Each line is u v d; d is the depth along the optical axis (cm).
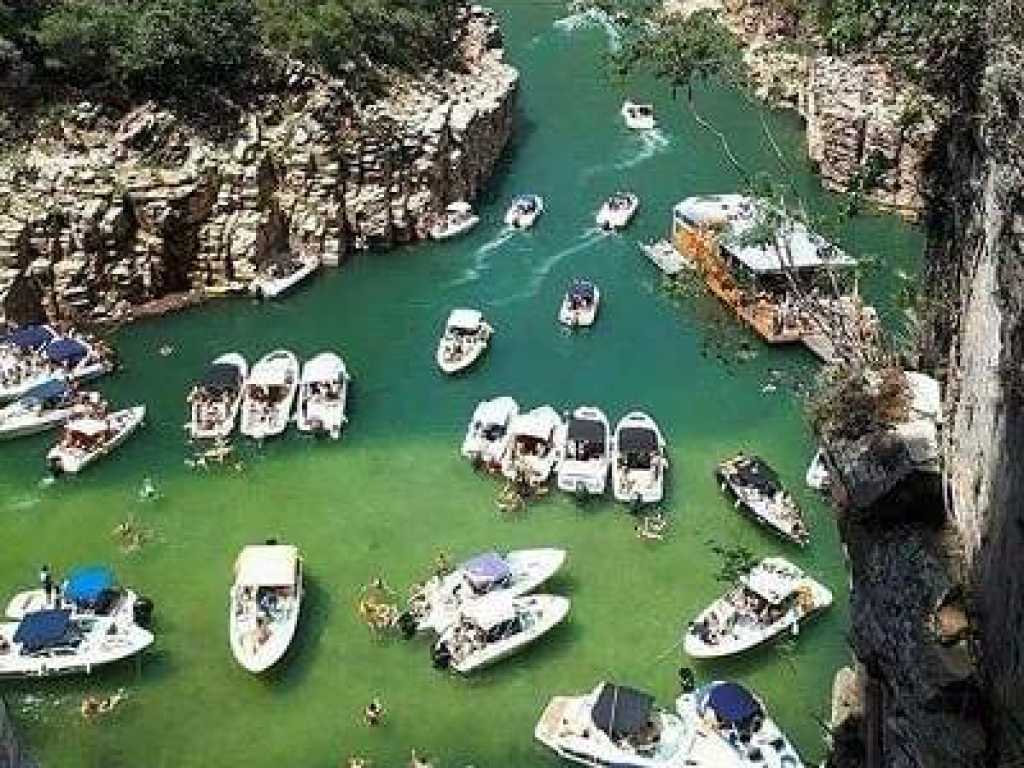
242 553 5306
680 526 5700
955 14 2602
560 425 6259
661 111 9506
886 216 7800
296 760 4562
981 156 2378
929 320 2970
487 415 6219
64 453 6003
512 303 7412
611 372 6800
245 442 6228
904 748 2370
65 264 7200
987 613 2205
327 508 5844
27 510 5797
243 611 5069
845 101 8044
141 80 7662
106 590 5094
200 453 6134
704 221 7531
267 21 8050
